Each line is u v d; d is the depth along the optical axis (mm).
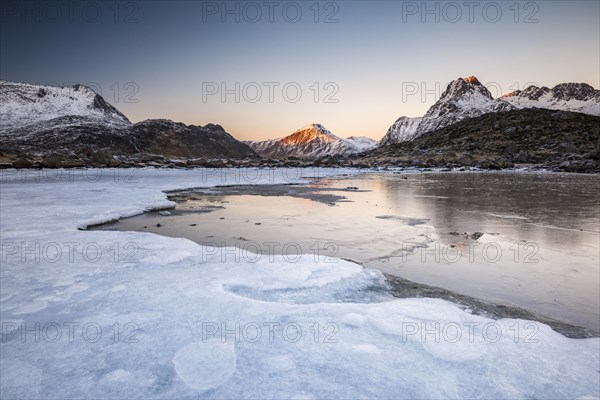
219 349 3402
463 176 41000
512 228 10797
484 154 69125
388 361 3225
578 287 5965
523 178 36562
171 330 3777
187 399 2729
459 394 2799
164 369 3109
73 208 13414
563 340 3695
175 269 5863
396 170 58656
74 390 2838
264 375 3014
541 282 6207
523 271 6805
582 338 3996
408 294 5246
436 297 5156
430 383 2926
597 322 4668
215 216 13070
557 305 5227
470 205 16062
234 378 2975
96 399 2734
